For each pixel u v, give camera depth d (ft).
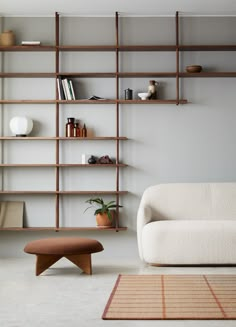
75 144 26.96
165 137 26.96
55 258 22.06
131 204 26.89
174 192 26.05
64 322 15.60
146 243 23.84
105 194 26.96
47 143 26.99
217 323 15.46
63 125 26.96
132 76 26.78
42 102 26.48
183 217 25.82
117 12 26.61
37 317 16.05
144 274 21.99
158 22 27.02
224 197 25.98
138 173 26.91
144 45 26.89
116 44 26.63
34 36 27.04
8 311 16.66
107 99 26.30
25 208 26.94
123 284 19.97
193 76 26.76
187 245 23.61
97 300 17.87
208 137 26.94
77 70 27.04
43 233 26.94
